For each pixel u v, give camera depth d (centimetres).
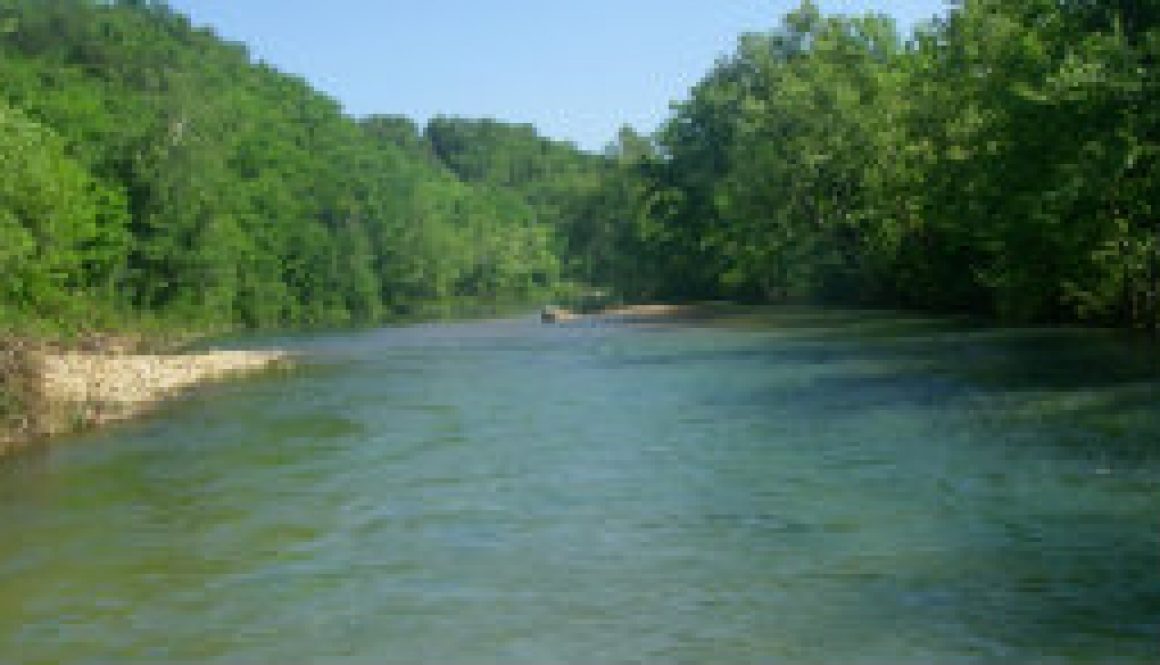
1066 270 4409
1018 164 4231
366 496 1945
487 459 2270
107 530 1755
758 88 10075
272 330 9475
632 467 2120
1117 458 1909
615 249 14138
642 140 13475
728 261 10200
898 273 6881
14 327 5141
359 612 1302
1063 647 1093
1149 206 3528
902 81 7069
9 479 2223
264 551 1593
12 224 5672
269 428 2834
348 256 13212
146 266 8575
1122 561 1355
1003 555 1406
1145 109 3178
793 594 1298
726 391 3225
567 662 1119
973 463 1958
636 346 5241
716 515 1698
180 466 2306
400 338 7056
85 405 3148
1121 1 3450
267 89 19312
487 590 1370
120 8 18912
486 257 18575
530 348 5469
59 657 1191
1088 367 3097
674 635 1182
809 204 8362
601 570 1435
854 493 1792
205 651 1191
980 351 3806
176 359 4956
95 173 8494
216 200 9262
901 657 1089
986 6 5644
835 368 3666
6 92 9112
